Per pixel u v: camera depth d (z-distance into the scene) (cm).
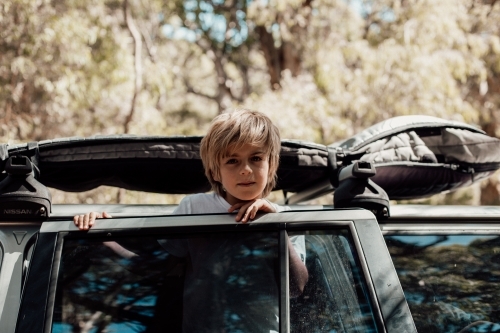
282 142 285
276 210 224
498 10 1455
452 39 1289
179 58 1994
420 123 314
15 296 221
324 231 217
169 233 216
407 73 1199
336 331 207
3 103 1049
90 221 216
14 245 229
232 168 232
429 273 249
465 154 319
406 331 204
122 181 296
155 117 1273
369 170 249
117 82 1206
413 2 1323
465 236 256
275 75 1786
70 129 1180
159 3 1554
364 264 211
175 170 289
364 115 1259
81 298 208
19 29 1026
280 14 1537
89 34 1091
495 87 1542
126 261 214
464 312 246
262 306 210
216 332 209
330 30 1479
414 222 255
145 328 209
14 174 230
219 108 1930
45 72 1056
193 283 213
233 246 216
